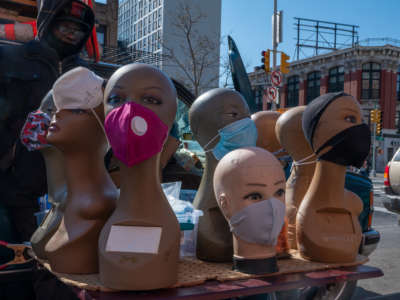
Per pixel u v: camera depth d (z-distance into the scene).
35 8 3.89
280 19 15.08
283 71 15.15
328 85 40.53
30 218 2.20
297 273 1.64
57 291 1.88
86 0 2.57
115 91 1.46
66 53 2.65
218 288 1.45
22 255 1.91
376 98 38.03
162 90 1.48
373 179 25.34
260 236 1.54
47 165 1.87
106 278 1.39
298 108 2.13
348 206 1.85
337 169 1.80
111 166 2.39
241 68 5.72
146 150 1.38
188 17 23.52
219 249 1.77
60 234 1.59
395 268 4.88
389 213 9.56
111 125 1.39
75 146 1.61
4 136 2.18
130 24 67.38
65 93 1.58
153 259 1.38
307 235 1.80
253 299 1.81
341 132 1.74
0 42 2.67
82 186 1.62
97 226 1.57
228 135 1.82
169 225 1.45
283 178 1.62
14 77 2.21
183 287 1.45
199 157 3.24
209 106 1.86
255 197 1.56
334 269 1.72
